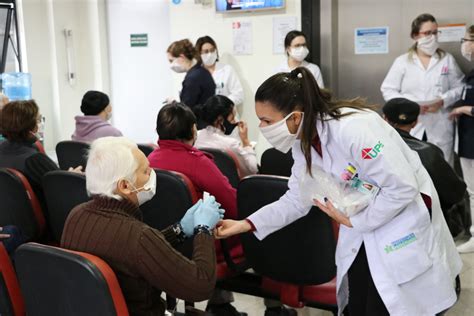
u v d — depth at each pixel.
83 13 6.57
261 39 5.18
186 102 4.72
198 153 2.44
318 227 1.98
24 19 6.32
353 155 1.63
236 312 2.73
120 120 6.71
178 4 5.53
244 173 3.32
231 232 1.91
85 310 1.44
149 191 1.59
